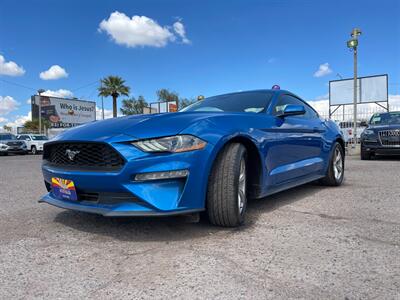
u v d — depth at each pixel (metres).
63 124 47.44
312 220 3.32
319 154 4.79
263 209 3.78
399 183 5.35
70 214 3.69
